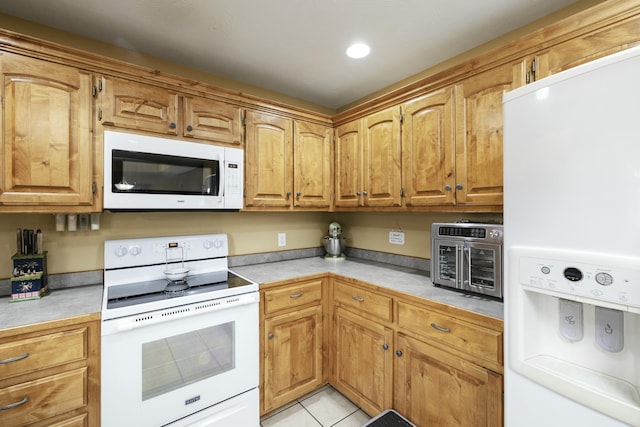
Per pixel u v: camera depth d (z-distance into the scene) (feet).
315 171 7.82
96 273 5.93
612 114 2.47
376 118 6.93
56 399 4.00
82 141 4.87
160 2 4.72
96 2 4.71
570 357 3.00
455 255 5.37
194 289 5.51
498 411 4.08
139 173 5.29
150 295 5.14
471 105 5.15
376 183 6.95
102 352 4.30
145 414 4.59
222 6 4.82
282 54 6.34
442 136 5.60
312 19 5.16
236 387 5.51
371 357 6.02
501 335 4.05
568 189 2.72
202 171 5.99
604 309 2.77
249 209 6.69
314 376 6.82
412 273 6.88
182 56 6.41
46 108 4.59
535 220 2.96
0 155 4.30
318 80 7.59
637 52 2.34
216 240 7.03
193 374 5.06
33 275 4.96
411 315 5.24
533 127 2.97
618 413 2.42
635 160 2.36
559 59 4.18
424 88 5.91
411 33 5.59
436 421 4.89
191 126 5.91
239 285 5.79
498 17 5.13
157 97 5.56
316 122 7.85
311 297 6.74
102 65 5.02
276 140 7.11
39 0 4.66
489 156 4.90
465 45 6.00
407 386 5.34
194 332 5.08
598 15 3.84
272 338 6.13
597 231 2.55
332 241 8.74
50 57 4.62
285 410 6.41
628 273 2.37
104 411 4.31
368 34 5.62
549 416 2.86
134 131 5.33
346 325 6.61
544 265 2.87
